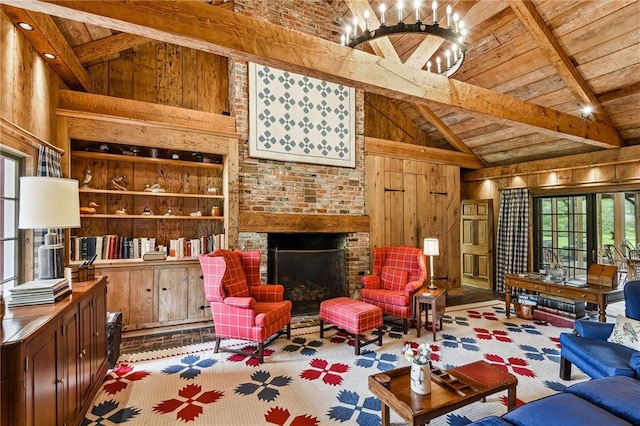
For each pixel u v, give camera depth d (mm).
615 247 5207
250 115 4242
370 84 2682
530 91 4418
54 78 3273
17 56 2535
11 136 2406
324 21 4773
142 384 2604
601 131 4211
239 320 3111
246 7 4219
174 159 4090
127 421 2123
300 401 2365
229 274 3414
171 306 3932
